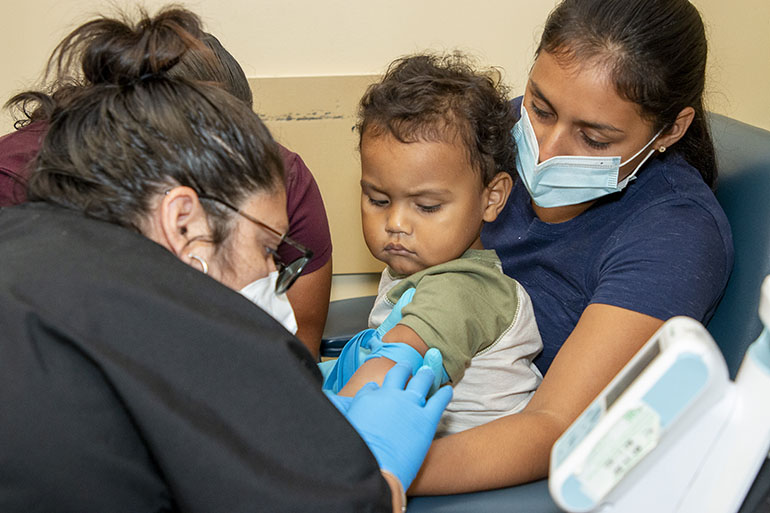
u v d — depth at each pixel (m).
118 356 0.57
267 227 0.76
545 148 1.07
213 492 0.56
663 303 0.93
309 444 0.60
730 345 1.06
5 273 0.60
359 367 1.02
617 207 1.13
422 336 0.99
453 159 1.06
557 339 1.22
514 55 2.10
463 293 1.05
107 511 0.58
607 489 0.53
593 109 0.99
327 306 1.51
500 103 1.15
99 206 0.68
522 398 1.12
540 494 0.89
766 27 1.52
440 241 1.10
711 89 1.73
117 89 0.72
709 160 1.16
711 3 1.74
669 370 0.50
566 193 1.11
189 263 0.72
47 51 2.00
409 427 0.81
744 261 1.07
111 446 0.57
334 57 2.08
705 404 0.52
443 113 1.06
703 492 0.55
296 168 1.33
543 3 2.04
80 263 0.61
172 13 0.94
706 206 1.04
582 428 0.57
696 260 0.97
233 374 0.59
